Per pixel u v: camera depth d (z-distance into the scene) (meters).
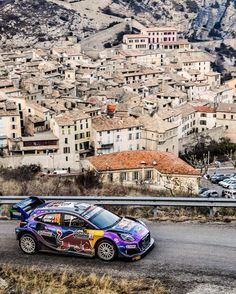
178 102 147.62
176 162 67.69
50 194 33.47
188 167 66.62
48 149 109.12
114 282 16.97
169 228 22.50
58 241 19.30
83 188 38.28
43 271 18.09
